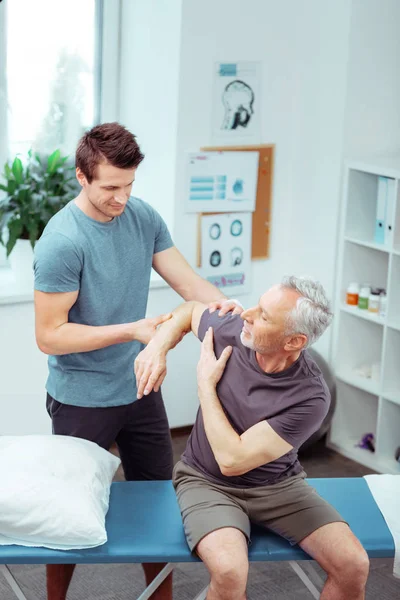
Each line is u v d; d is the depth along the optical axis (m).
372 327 4.03
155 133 3.88
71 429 2.48
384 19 3.73
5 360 3.64
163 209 3.90
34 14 3.79
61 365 2.46
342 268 3.88
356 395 4.05
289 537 2.25
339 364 4.00
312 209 4.01
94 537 2.19
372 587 2.95
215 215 3.94
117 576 2.96
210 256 3.97
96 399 2.46
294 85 3.98
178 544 2.24
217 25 3.73
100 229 2.35
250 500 2.28
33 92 3.88
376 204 3.85
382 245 3.69
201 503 2.24
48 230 2.34
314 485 2.58
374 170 3.64
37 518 2.18
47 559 2.19
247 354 2.21
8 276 3.86
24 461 2.31
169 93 3.76
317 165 3.94
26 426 3.77
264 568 3.04
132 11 3.88
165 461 2.61
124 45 3.95
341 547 2.17
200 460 2.32
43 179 3.74
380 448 3.88
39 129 3.94
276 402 2.16
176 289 2.62
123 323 2.47
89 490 2.29
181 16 3.64
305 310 2.06
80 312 2.41
